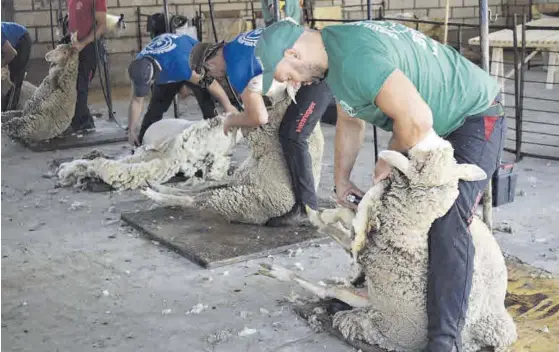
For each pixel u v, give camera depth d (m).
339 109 2.82
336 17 11.79
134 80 5.34
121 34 11.38
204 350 2.79
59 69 6.71
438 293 2.43
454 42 12.98
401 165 2.42
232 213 4.14
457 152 2.50
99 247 4.02
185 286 3.42
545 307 2.97
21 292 3.42
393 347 2.66
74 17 6.93
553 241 3.92
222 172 5.16
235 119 3.89
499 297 2.63
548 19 10.38
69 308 3.23
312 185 4.03
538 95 9.10
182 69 5.40
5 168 5.95
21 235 4.27
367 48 2.29
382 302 2.61
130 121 5.58
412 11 13.05
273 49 2.41
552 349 2.62
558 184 5.08
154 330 2.98
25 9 10.85
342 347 2.76
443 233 2.43
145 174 5.07
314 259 3.70
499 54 8.14
